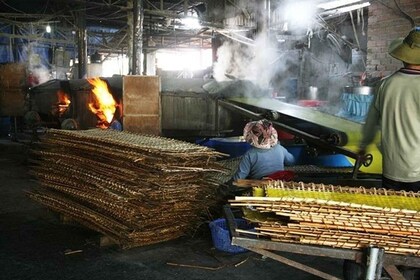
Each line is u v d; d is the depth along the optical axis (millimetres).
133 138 4832
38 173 5219
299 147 6207
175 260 4012
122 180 4125
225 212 2680
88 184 4535
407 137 2855
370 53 7797
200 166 4305
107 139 4609
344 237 2166
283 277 3693
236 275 3719
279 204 2271
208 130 8070
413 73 2867
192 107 8117
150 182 3949
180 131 8281
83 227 4883
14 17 15750
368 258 2092
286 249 2160
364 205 2230
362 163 4520
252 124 4469
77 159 4727
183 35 17250
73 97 9742
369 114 3213
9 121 12367
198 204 4426
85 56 14328
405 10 7012
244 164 4434
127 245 4121
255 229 2326
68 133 5082
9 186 6844
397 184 3002
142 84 8047
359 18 9539
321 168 5312
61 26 17328
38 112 10688
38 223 5047
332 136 4852
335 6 9266
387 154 3002
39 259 4004
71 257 4055
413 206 2432
